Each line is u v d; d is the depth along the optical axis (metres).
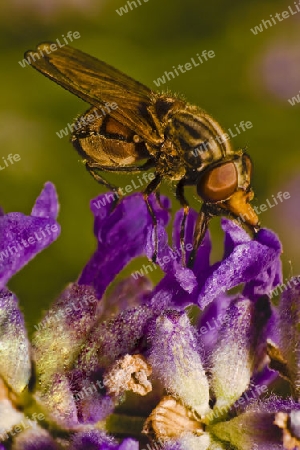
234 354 0.12
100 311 0.12
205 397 0.12
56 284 0.16
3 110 0.18
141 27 0.19
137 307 0.12
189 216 0.12
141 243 0.12
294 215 0.18
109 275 0.12
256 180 0.19
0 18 0.19
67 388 0.12
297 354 0.12
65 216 0.17
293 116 0.19
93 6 0.19
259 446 0.12
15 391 0.12
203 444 0.12
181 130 0.13
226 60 0.19
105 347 0.12
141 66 0.19
